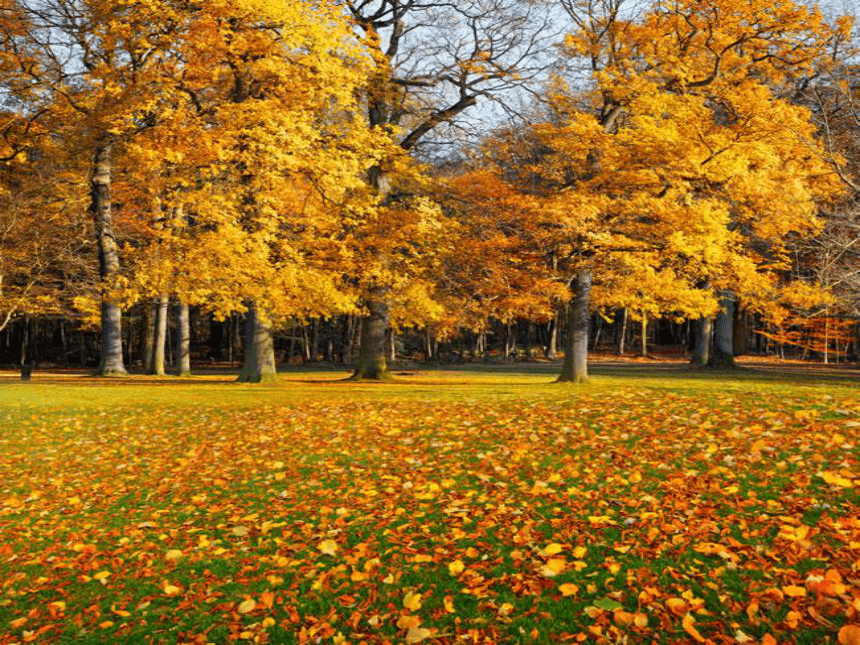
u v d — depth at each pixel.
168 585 5.93
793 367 36.47
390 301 26.64
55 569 6.65
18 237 26.19
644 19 20.75
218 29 18.59
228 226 20.50
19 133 22.52
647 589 4.84
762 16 18.33
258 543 6.88
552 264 22.08
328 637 4.78
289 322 45.06
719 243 19.31
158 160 19.45
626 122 21.98
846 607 4.36
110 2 18.31
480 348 57.66
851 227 14.97
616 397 14.25
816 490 6.69
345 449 10.70
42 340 60.09
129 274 23.94
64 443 12.80
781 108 17.47
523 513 6.93
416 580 5.57
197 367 49.25
